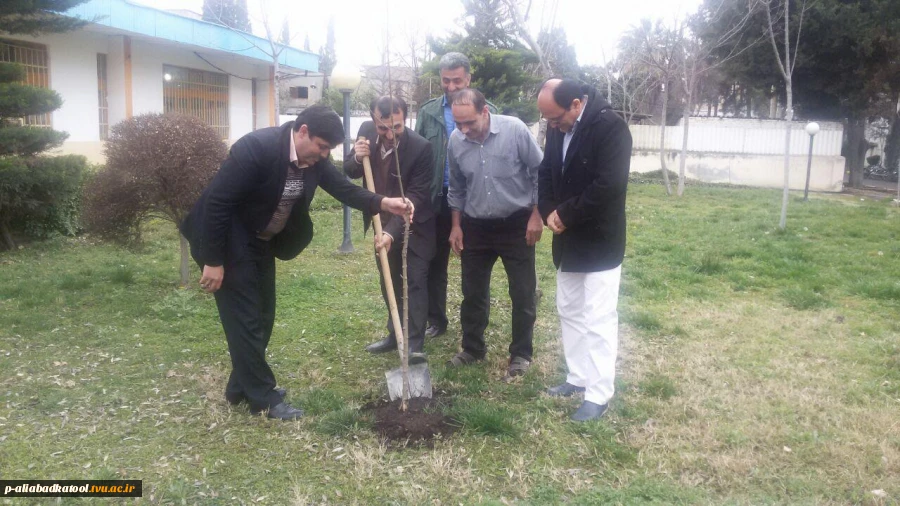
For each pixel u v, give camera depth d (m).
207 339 5.19
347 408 3.78
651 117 26.56
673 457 3.40
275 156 3.48
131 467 3.23
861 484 3.17
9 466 3.20
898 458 3.37
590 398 3.88
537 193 4.36
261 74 20.12
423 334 4.59
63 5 8.59
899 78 19.84
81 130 13.09
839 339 5.44
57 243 8.74
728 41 20.30
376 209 3.87
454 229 4.70
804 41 20.27
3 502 2.89
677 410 3.97
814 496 3.06
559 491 3.10
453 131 4.49
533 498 3.03
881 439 3.61
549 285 7.21
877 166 28.58
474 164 4.35
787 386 4.37
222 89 18.20
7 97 7.86
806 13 19.48
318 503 2.97
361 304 6.27
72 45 12.68
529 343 4.64
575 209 3.64
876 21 19.41
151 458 3.33
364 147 4.32
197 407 3.92
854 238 10.51
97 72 13.56
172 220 6.54
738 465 3.30
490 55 15.39
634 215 13.05
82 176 9.12
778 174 21.23
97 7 12.15
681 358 4.93
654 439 3.60
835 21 19.52
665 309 6.29
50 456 3.31
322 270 7.67
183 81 16.52
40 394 4.07
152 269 7.34
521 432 3.64
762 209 14.21
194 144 6.09
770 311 6.25
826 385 4.40
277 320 5.73
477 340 4.77
